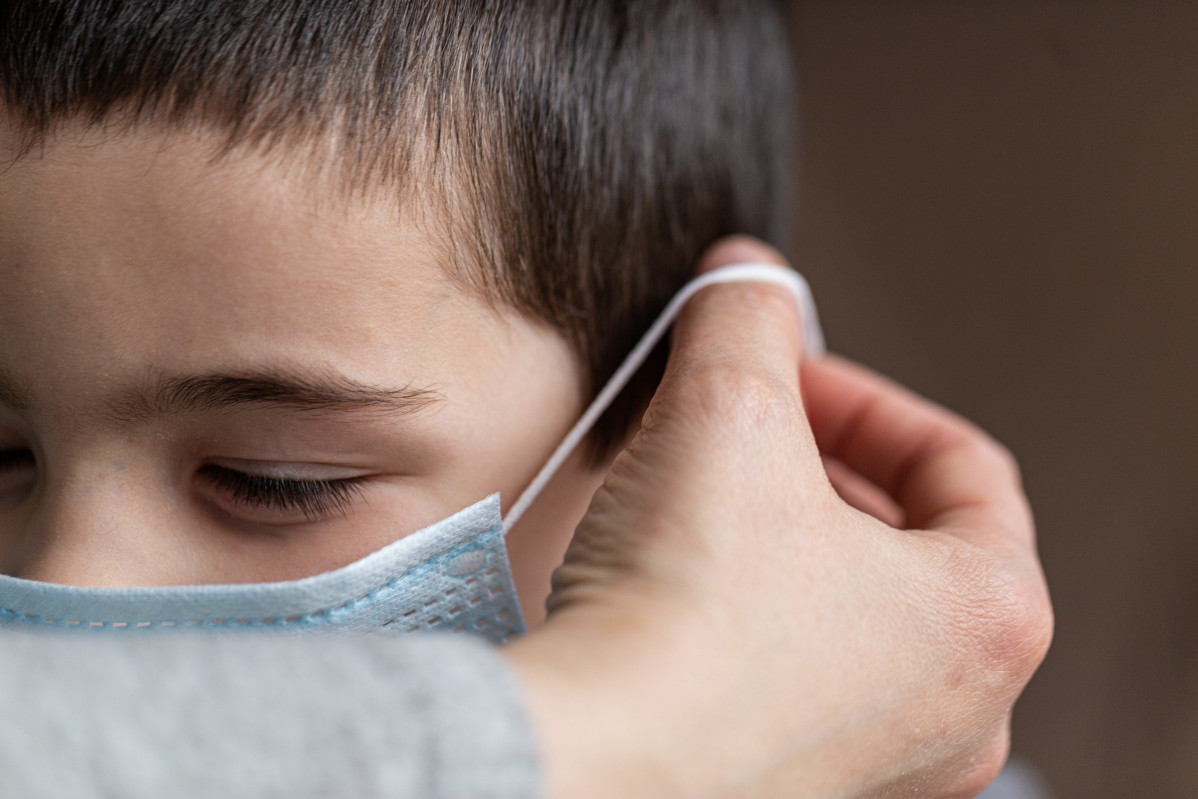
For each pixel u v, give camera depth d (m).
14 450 0.65
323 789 0.32
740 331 0.63
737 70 0.91
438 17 0.59
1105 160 1.22
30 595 0.57
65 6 0.52
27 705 0.32
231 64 0.54
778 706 0.45
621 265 0.75
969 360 1.39
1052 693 1.39
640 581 0.45
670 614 0.43
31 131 0.53
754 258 0.77
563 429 0.71
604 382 0.75
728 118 0.89
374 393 0.57
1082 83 1.22
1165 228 1.18
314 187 0.55
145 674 0.33
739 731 0.43
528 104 0.64
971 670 0.56
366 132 0.56
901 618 0.52
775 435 0.51
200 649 0.34
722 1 0.88
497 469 0.66
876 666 0.50
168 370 0.55
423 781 0.33
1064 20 1.23
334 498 0.61
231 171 0.53
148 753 0.32
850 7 1.40
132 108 0.53
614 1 0.72
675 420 0.52
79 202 0.53
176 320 0.54
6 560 0.65
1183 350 1.19
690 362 0.59
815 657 0.47
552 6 0.66
